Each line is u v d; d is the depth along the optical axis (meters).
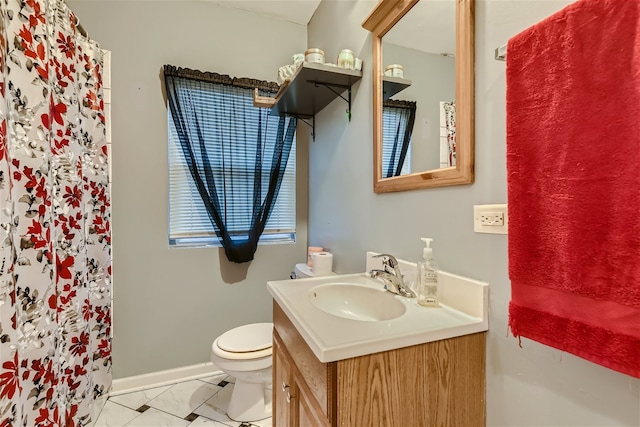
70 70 1.36
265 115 2.15
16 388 0.91
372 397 0.74
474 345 0.85
